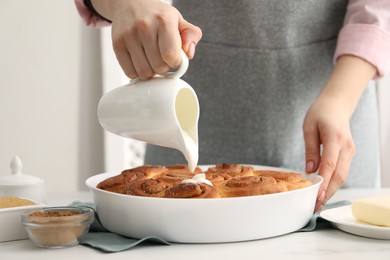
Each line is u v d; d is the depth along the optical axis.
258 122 1.39
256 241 0.84
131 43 0.85
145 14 0.84
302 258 0.75
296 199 0.85
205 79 1.40
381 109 2.18
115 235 0.87
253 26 1.35
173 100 0.84
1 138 2.15
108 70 2.14
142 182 0.89
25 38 2.12
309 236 0.87
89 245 0.82
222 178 0.94
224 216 0.81
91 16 1.22
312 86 1.41
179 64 0.85
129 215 0.83
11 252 0.80
